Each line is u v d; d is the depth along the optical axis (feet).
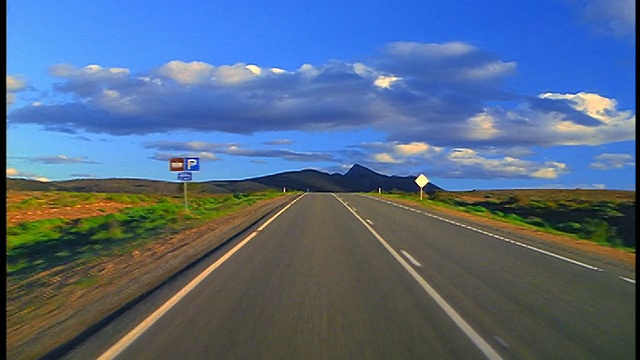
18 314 37.45
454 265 57.11
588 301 40.32
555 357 27.53
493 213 148.66
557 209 166.09
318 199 224.53
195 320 34.40
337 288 44.60
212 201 197.88
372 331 31.83
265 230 92.89
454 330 32.17
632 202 186.09
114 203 156.76
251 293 42.52
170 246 72.90
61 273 53.31
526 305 38.91
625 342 30.07
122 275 51.47
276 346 28.94
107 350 28.66
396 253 65.72
